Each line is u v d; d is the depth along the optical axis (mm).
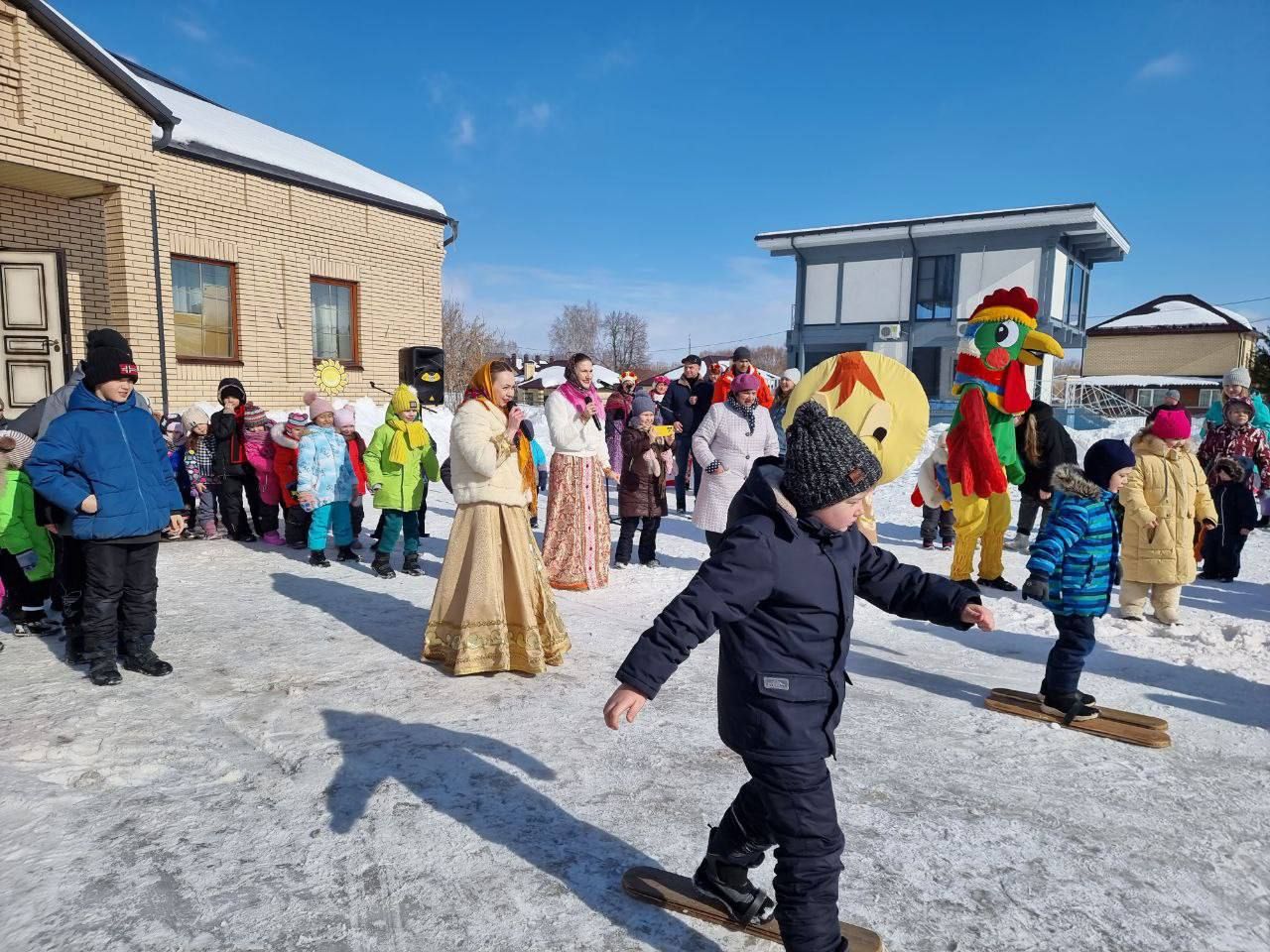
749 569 2105
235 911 2428
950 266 25219
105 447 4094
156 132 11086
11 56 8391
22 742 3484
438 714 3934
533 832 2910
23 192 9930
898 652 5188
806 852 2096
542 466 8211
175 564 7258
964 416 6512
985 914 2486
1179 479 5586
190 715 3836
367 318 14453
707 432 6543
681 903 2465
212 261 11805
